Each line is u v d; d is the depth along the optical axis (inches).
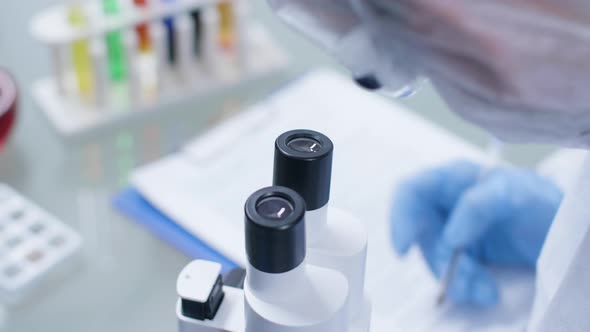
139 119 23.9
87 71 23.2
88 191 21.2
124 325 17.5
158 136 23.3
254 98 25.4
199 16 24.1
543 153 23.9
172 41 24.1
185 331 11.5
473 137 24.8
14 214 19.3
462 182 18.9
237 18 24.5
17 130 23.1
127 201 20.6
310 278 10.0
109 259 19.1
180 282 11.3
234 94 25.5
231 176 21.5
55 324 17.4
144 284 18.4
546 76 8.2
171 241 19.4
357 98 25.3
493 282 17.8
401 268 18.8
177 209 20.1
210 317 11.3
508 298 18.0
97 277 18.6
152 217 20.2
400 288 18.2
